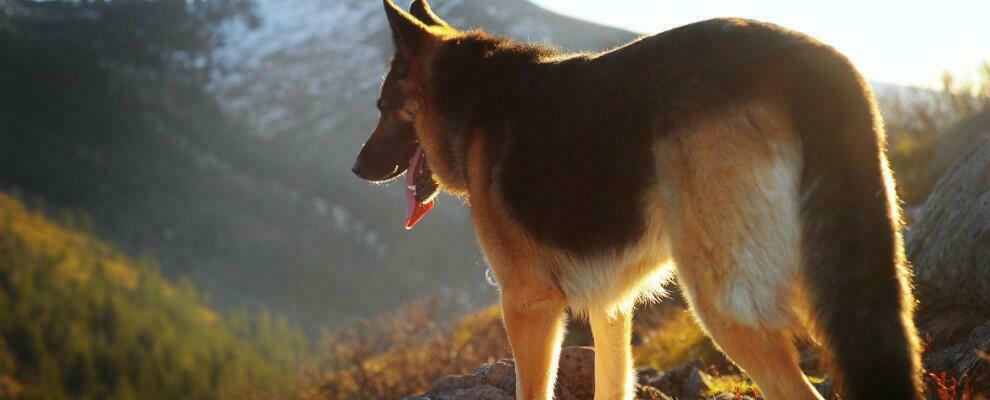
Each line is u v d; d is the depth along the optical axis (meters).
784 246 3.09
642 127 3.36
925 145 13.50
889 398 2.71
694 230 3.17
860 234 2.91
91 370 108.94
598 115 3.55
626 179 3.42
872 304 2.84
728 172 3.12
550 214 3.79
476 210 4.25
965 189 5.32
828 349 2.91
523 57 4.36
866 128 3.04
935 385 4.37
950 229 5.26
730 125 3.14
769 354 3.13
